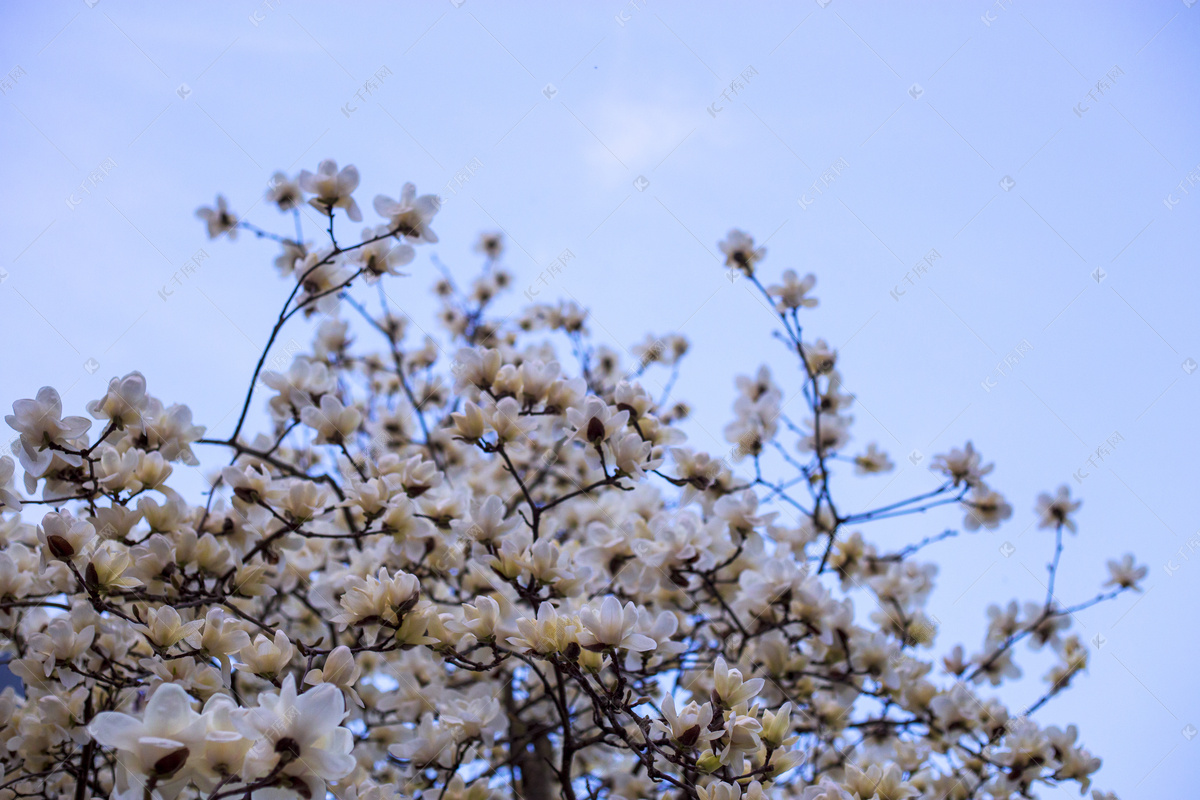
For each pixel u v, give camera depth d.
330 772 1.67
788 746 1.99
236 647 2.05
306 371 2.52
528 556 2.17
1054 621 2.78
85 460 2.20
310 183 2.38
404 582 2.06
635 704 2.02
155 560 2.17
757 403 2.92
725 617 2.59
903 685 2.58
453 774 2.25
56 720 2.19
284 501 2.25
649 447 2.24
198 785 1.67
